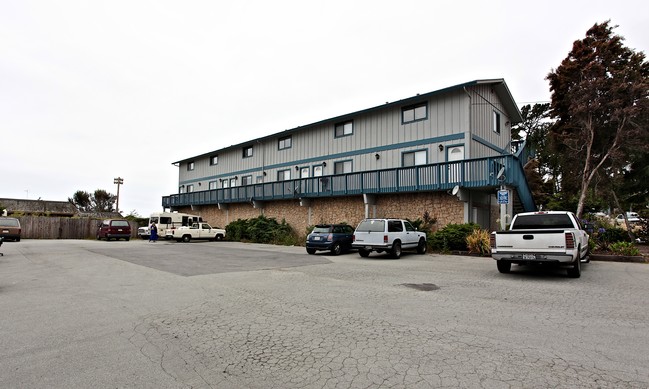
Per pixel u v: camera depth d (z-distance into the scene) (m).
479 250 16.06
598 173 19.08
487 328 5.19
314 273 10.88
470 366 3.84
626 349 4.32
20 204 54.84
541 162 37.06
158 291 8.24
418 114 22.11
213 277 10.25
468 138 19.86
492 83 21.20
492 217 21.91
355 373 3.73
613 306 6.46
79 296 7.73
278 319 5.81
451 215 19.33
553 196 30.70
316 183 25.48
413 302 6.87
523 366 3.83
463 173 18.31
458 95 20.52
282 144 31.12
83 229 40.91
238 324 5.56
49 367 3.95
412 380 3.54
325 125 27.39
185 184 44.72
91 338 4.95
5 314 6.23
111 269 12.20
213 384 3.53
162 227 33.47
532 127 41.84
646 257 13.76
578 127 18.83
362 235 15.61
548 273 10.56
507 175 17.27
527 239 9.86
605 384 3.41
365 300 7.08
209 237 31.17
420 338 4.78
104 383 3.55
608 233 21.39
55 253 18.58
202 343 4.72
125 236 34.09
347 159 25.58
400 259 14.98
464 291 7.90
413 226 18.00
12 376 3.71
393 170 21.06
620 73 16.69
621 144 17.45
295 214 27.84
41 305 6.90
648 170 20.41
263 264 13.42
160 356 4.28
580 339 4.69
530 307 6.41
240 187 32.78
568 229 10.32
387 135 23.45
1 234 28.36
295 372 3.79
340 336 4.92
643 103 16.19
